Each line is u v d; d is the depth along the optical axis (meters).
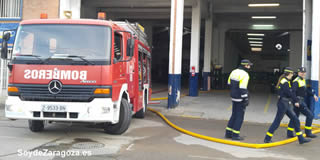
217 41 25.75
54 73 6.12
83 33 6.41
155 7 19.20
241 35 30.92
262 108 13.74
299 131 7.14
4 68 13.59
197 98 17.20
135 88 8.55
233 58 37.00
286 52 48.88
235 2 19.64
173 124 8.92
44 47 6.31
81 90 6.11
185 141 7.05
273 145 6.91
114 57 6.50
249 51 51.50
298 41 25.41
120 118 7.20
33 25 6.48
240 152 6.25
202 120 10.27
